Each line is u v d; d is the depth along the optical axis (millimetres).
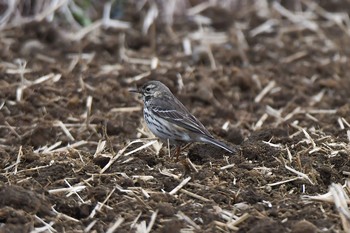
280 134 14352
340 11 22438
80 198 11352
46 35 19469
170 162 12875
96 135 14906
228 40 20125
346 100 17391
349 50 20156
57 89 16656
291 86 18016
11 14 20141
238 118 16312
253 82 17875
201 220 10664
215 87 17438
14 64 17859
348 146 13375
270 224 10234
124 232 10258
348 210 10781
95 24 20031
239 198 11414
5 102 15992
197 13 21297
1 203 10797
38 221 10492
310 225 10125
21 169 12648
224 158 13008
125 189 11602
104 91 16703
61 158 13031
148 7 21203
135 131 15133
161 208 10805
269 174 12336
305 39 20609
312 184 12000
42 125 14828
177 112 13500
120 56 18828
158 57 19016
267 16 21516
